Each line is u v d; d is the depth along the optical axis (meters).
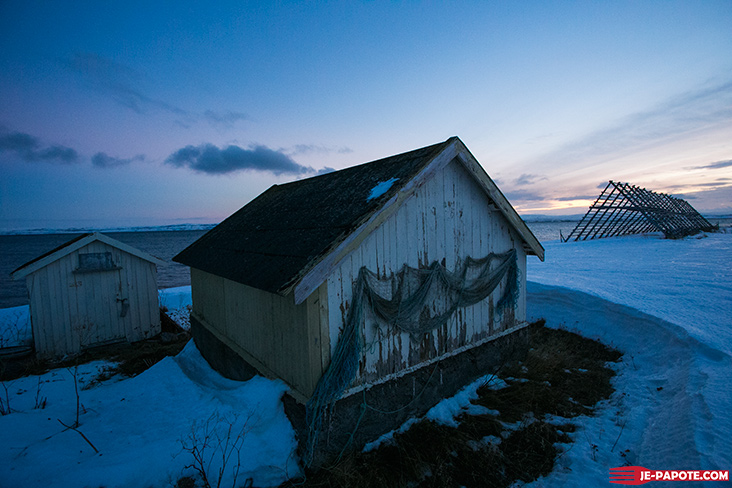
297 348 4.87
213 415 5.24
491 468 4.66
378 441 5.16
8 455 4.51
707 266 15.87
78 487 3.84
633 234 39.19
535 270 16.42
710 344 6.59
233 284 6.83
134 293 11.56
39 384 7.75
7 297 30.41
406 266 5.46
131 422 5.54
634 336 8.54
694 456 4.00
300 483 4.31
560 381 7.06
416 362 5.78
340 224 4.84
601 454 4.78
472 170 6.11
